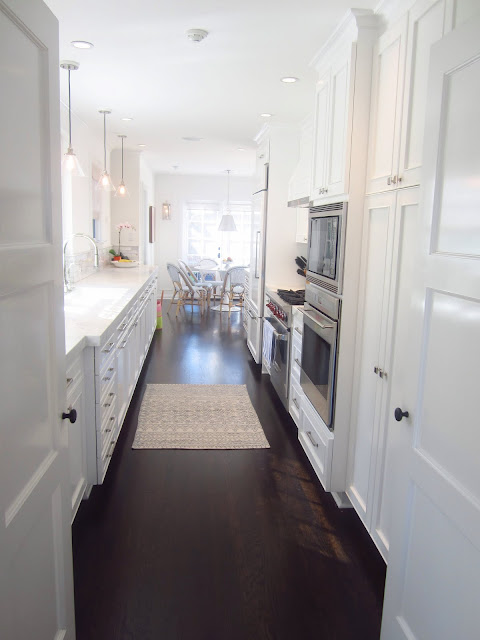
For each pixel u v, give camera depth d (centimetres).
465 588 126
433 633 141
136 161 695
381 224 221
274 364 434
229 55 292
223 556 224
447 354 136
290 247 502
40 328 129
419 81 184
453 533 132
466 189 126
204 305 975
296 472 308
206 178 1013
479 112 121
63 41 274
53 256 136
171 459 320
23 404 119
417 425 153
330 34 255
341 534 244
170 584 205
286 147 486
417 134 185
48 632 139
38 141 124
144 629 182
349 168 238
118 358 326
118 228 673
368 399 236
